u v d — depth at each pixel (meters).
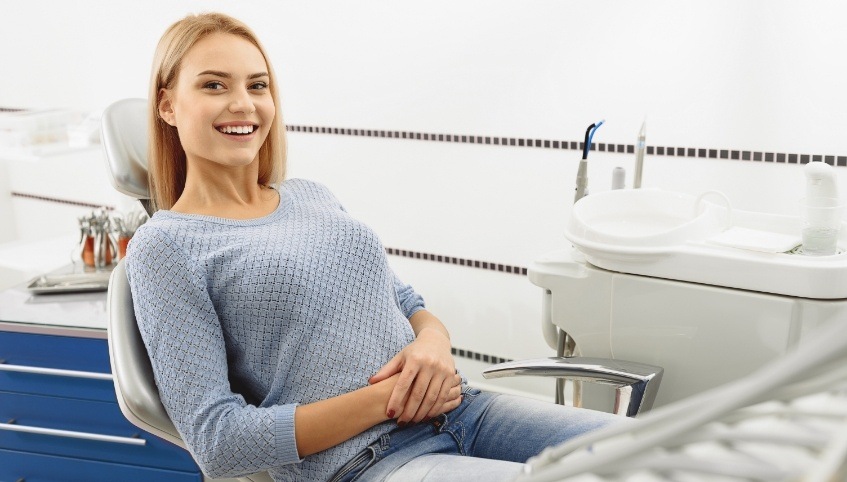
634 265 1.63
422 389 1.33
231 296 1.35
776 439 0.41
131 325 1.33
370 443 1.31
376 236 1.48
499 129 2.50
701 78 2.17
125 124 1.62
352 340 1.38
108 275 2.23
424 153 2.64
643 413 1.47
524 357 2.67
